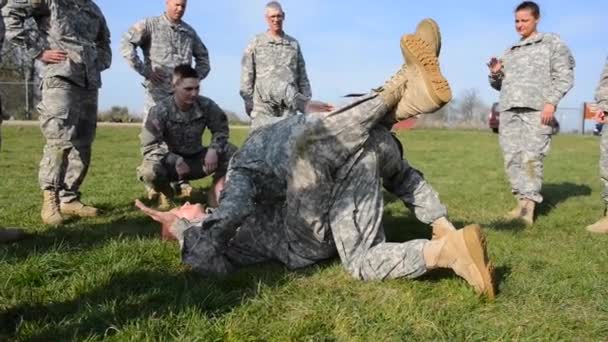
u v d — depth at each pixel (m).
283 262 3.82
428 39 3.42
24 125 24.97
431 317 2.96
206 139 20.91
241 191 3.67
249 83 7.21
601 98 5.79
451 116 42.94
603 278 3.68
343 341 2.72
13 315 2.93
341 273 3.62
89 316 2.88
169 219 3.89
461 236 3.13
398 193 4.07
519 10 6.34
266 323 2.91
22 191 7.60
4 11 4.99
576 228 5.57
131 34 6.79
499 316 3.02
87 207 5.77
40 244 4.31
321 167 3.57
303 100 5.34
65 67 5.15
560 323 2.94
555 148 21.84
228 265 3.70
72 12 5.29
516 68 6.32
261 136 3.93
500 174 11.51
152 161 5.91
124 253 3.93
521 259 4.07
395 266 3.36
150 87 6.98
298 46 7.41
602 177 5.78
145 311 2.96
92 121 5.73
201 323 2.81
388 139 3.76
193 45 7.28
